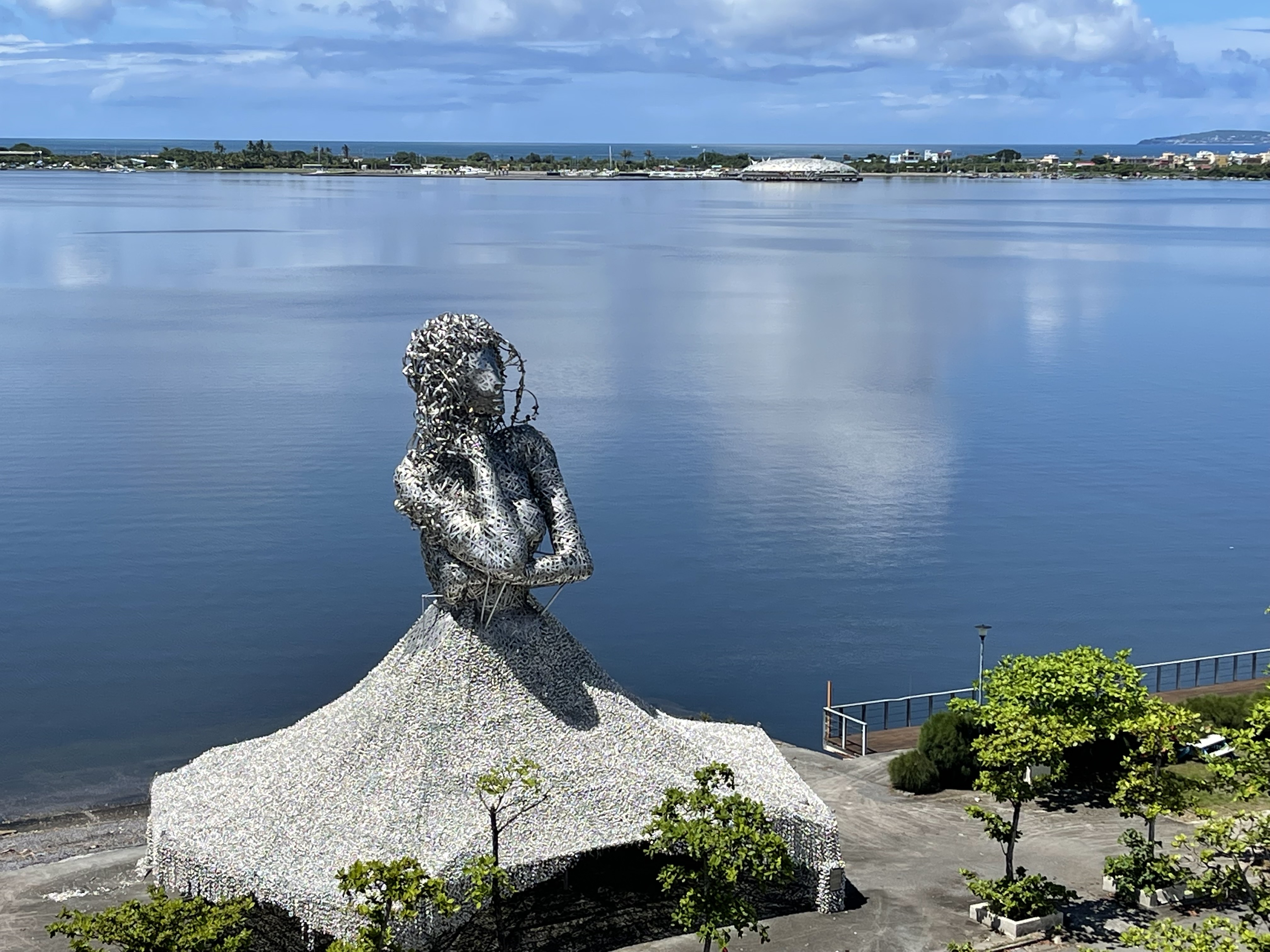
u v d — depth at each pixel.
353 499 87.81
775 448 104.31
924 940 37.34
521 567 36.12
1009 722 40.75
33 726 56.88
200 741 55.94
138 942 29.50
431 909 33.25
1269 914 35.81
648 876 37.12
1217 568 80.25
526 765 33.53
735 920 32.38
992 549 82.50
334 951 29.17
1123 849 43.47
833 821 38.53
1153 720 41.88
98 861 42.31
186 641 65.75
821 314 180.12
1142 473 99.88
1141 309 186.62
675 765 38.47
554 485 38.31
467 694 36.88
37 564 75.81
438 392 36.50
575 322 166.38
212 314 166.50
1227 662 66.75
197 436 103.00
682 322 170.00
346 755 36.47
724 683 62.91
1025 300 197.12
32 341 144.75
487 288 198.12
